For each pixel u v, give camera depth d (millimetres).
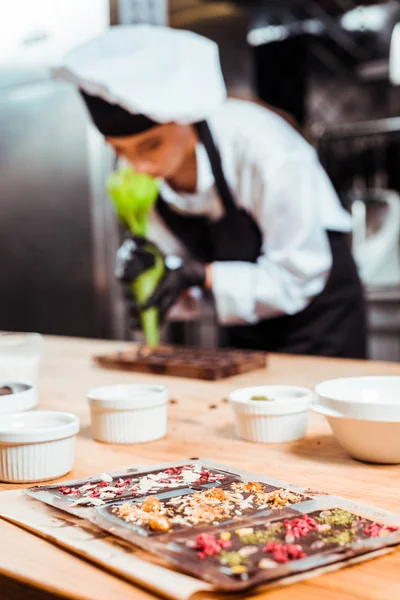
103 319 3891
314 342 3039
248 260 3230
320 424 1576
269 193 3014
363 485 1159
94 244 3850
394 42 4164
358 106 4797
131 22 3584
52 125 3896
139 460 1330
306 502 1021
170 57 3121
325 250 3018
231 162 3158
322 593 786
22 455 1212
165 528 911
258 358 2254
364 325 3172
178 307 3012
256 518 952
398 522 962
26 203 4129
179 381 2096
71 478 1237
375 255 4406
